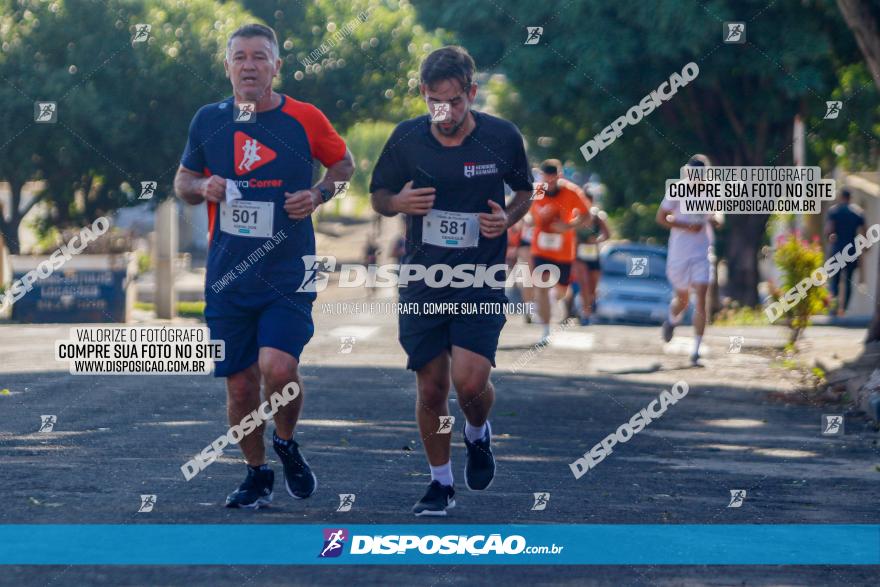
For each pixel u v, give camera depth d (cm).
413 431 1504
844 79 4191
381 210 973
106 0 4447
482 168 949
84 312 3872
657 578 798
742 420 1672
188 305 5041
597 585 777
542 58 4016
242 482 1037
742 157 4391
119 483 1088
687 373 2191
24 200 5209
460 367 959
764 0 3856
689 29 3797
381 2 4722
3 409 1625
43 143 4428
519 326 3152
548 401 1841
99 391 1834
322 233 7762
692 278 2330
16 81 4381
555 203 2623
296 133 967
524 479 1181
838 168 5134
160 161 4509
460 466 1251
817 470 1277
